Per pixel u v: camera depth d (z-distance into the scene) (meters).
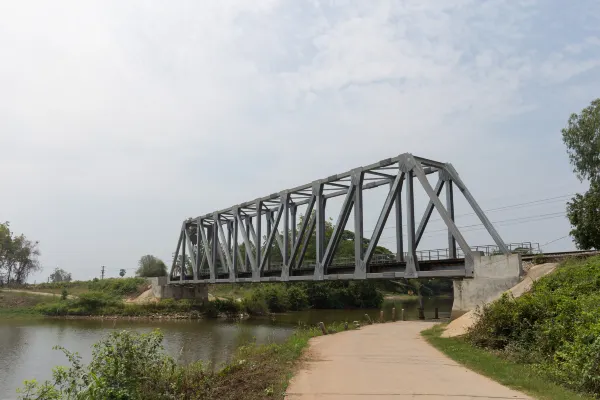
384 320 39.19
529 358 14.23
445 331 25.09
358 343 21.84
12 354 32.06
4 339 39.84
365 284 85.56
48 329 47.88
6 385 22.94
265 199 52.22
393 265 35.53
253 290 76.31
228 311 66.88
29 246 97.31
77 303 64.88
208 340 38.16
